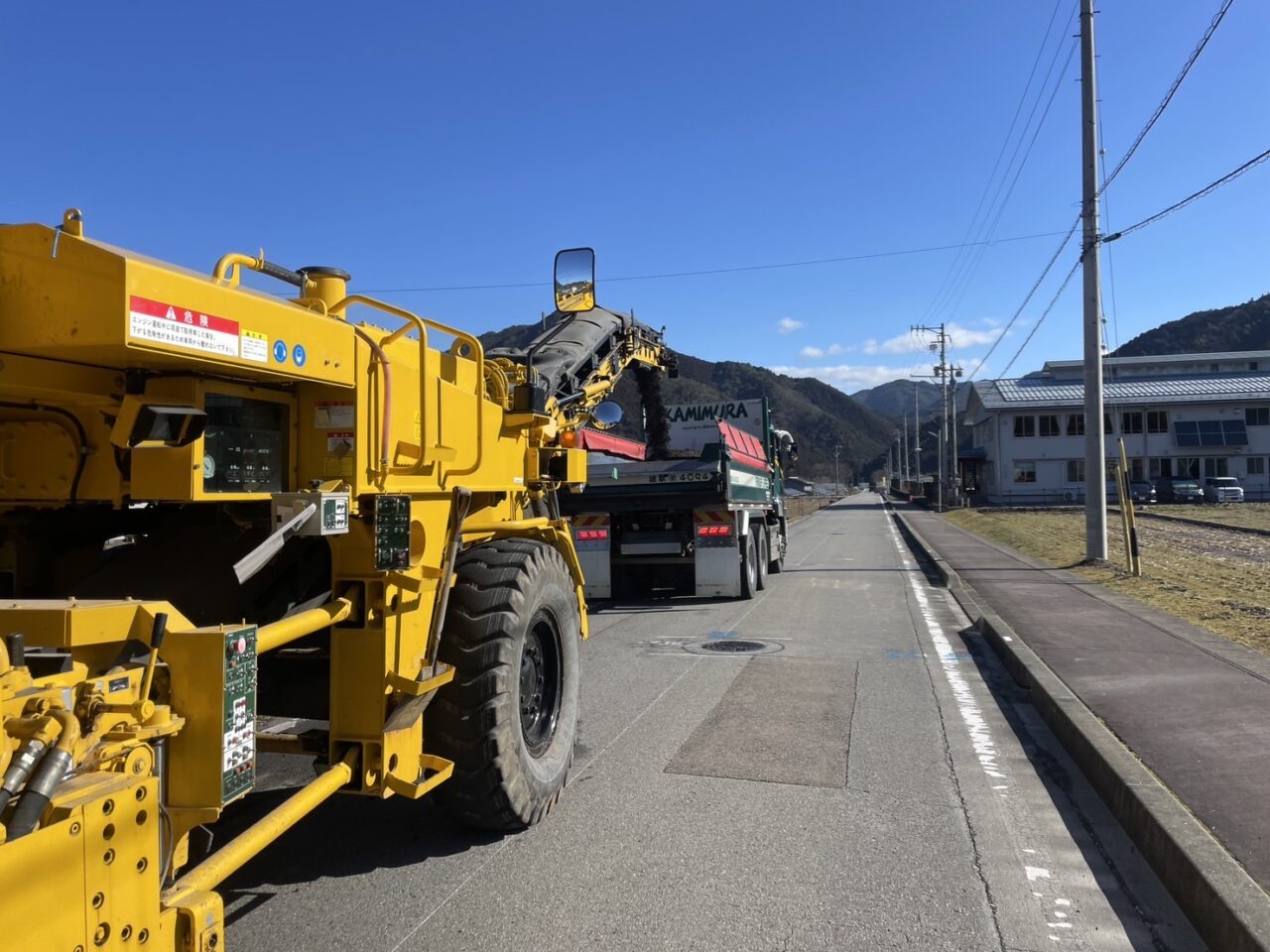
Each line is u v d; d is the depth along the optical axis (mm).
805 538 31656
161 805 2457
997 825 4750
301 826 4727
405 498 3609
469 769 4238
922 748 6148
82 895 2002
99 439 2998
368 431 3535
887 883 4043
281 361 3033
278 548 3020
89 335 2455
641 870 4172
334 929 3600
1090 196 17641
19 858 1831
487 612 4297
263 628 2992
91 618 2270
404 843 4496
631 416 14109
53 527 3670
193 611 3607
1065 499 64125
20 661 2023
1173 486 56719
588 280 9938
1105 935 3582
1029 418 64875
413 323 3955
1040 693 7090
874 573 18672
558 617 5012
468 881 4059
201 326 2693
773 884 4027
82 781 2082
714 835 4598
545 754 4828
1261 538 24719
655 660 9227
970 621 11844
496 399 5215
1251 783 4711
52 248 2492
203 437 3021
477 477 4684
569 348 9367
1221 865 3697
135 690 2352
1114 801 4863
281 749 3852
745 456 14789
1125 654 8359
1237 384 64312
